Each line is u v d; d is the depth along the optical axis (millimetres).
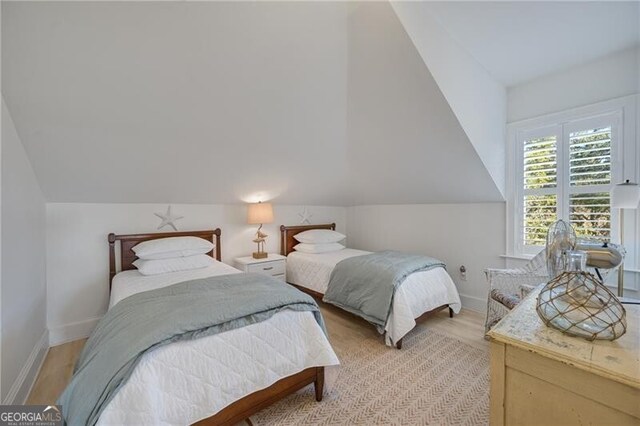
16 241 1808
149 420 1180
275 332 1643
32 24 1543
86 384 1223
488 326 2566
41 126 2008
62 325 2611
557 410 771
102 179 2580
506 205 3082
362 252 3951
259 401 1562
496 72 2729
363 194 4336
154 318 1460
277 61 2191
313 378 1794
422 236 3924
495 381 888
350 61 2447
